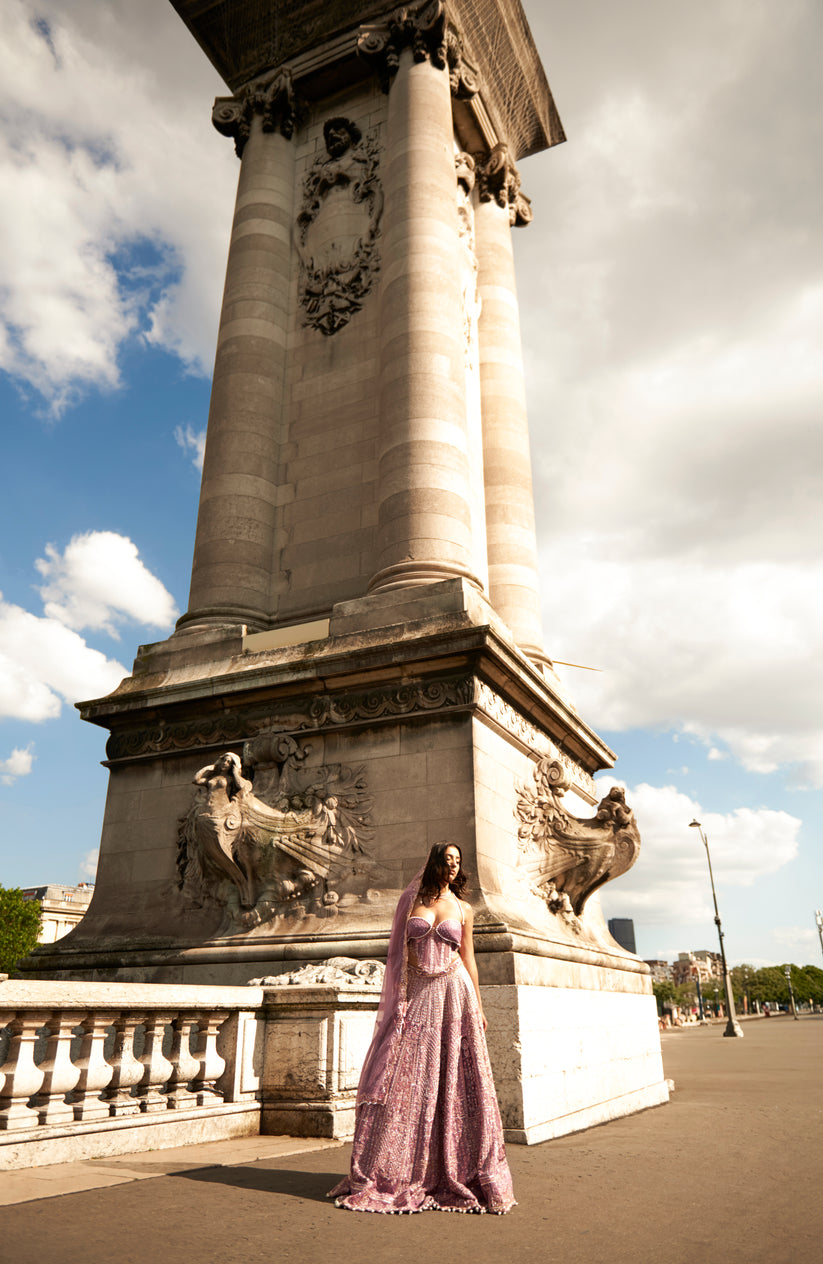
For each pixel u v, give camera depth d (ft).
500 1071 26.43
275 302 52.08
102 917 38.29
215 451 47.88
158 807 39.58
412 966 17.47
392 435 42.09
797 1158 21.94
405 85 51.57
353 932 31.04
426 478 40.47
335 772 35.50
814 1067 60.18
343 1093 23.29
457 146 61.46
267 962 31.63
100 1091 20.27
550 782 38.32
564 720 42.22
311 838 34.01
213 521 46.19
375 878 32.78
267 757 36.58
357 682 36.11
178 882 37.42
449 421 42.06
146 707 40.42
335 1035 23.44
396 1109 15.92
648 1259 12.21
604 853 36.88
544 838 37.29
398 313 44.57
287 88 57.06
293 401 49.93
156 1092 21.49
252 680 37.83
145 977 34.04
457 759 33.24
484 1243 12.98
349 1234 13.28
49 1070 18.81
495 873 32.48
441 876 17.83
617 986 37.99
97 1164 18.07
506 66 64.85
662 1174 19.58
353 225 52.70
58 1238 12.46
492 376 56.65
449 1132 15.78
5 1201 14.56
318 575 44.78
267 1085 23.79
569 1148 24.20
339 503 45.85
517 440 55.16
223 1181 16.78
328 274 52.01
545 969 30.04
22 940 156.66
